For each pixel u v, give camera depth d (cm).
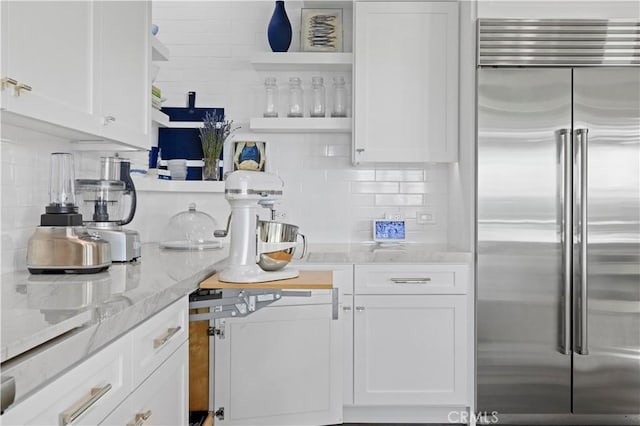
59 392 92
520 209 275
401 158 308
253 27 345
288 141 344
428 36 308
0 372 78
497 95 275
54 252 165
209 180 324
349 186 345
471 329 283
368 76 308
